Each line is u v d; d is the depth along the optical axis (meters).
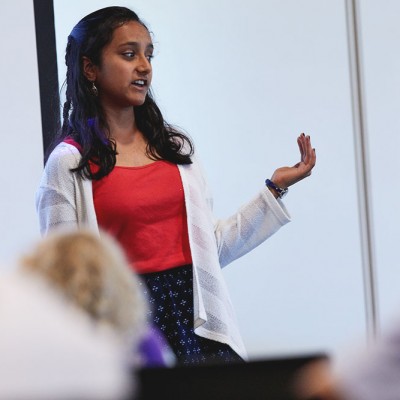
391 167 11.27
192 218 7.06
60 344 2.22
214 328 7.02
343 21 11.05
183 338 6.87
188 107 10.77
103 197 6.93
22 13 9.56
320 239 11.23
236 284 11.11
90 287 2.90
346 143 11.16
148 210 6.93
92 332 2.52
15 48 9.55
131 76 7.13
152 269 6.89
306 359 2.92
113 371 2.23
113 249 3.01
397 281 11.30
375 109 11.16
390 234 11.27
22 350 2.20
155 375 2.92
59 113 8.68
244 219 7.49
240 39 10.84
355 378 2.63
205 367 2.93
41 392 2.19
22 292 2.29
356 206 11.27
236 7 10.80
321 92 11.05
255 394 2.93
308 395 2.85
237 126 10.87
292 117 10.98
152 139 7.22
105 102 7.20
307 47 10.98
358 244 11.29
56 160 7.00
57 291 2.87
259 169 10.92
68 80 7.31
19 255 3.01
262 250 11.13
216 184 10.86
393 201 11.27
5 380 2.19
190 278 7.00
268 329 11.15
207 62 10.78
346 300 11.30
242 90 10.86
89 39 7.21
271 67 10.91
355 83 11.08
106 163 6.94
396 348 2.59
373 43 11.12
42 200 7.04
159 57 10.70
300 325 11.20
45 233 7.04
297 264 11.20
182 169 7.18
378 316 11.18
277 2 10.90
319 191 11.18
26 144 9.56
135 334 2.96
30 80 9.57
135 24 7.28
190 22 10.74
